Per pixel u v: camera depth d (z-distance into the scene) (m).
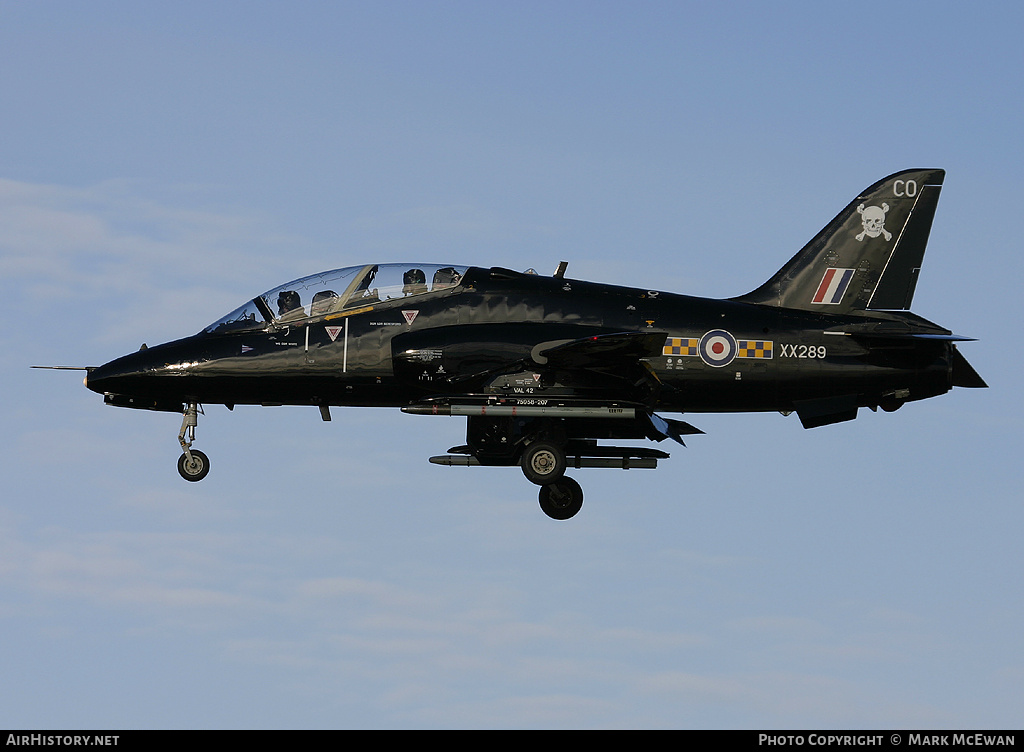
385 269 70.75
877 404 69.38
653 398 66.06
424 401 63.97
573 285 69.88
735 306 69.69
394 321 68.75
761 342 68.25
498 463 69.06
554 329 67.19
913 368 68.00
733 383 68.44
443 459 69.25
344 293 70.06
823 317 69.81
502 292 69.06
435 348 65.81
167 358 69.44
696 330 68.31
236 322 70.50
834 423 69.19
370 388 69.06
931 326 69.00
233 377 68.88
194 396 69.69
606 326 67.94
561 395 64.56
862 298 70.81
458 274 70.12
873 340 68.12
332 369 68.44
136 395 69.94
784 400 69.38
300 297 70.38
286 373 68.69
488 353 65.56
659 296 69.81
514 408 63.97
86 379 69.75
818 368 68.12
